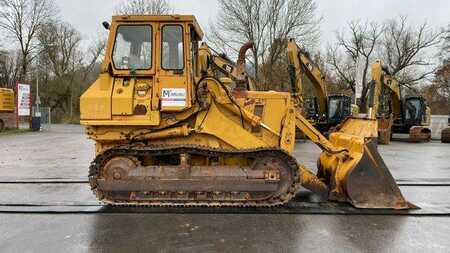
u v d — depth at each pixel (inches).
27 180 358.6
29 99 1203.9
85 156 554.9
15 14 1984.5
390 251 190.2
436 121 1498.5
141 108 253.1
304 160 526.3
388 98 960.9
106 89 255.1
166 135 259.6
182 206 257.8
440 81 1887.3
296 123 280.4
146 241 201.3
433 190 331.3
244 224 227.8
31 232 215.8
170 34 258.8
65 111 2059.5
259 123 267.1
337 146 295.1
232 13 1403.8
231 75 386.0
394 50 1971.0
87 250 189.6
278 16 1400.1
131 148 251.8
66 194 304.2
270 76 1368.1
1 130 1136.8
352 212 250.1
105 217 240.8
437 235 213.5
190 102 255.0
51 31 2076.8
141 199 254.4
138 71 255.9
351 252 188.4
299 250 190.1
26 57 2020.2
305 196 291.7
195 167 253.9
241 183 251.4
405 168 470.9
